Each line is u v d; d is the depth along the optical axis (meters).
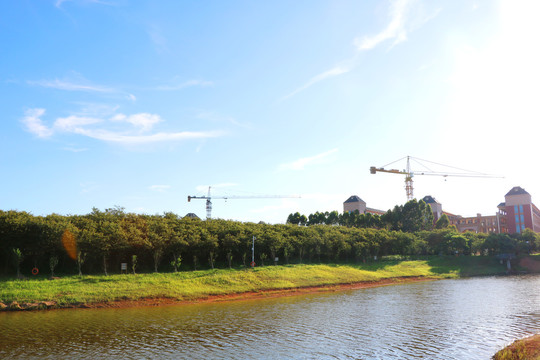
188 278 56.62
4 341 26.61
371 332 29.72
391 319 35.06
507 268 96.00
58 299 42.69
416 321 34.06
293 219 136.38
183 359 22.62
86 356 23.09
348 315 37.31
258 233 76.62
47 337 27.83
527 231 112.38
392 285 68.75
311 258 85.88
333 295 54.53
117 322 33.69
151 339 27.34
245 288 55.66
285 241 79.44
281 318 35.81
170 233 64.19
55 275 53.53
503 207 166.12
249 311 40.09
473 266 96.44
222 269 66.19
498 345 25.81
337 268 77.75
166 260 67.00
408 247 101.81
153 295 47.34
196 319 35.28
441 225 134.88
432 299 48.53
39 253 52.91
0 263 51.97
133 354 23.52
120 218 64.38
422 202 129.25
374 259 94.31
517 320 34.28
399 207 130.00
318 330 30.50
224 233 72.75
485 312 38.47
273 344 26.06
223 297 51.19
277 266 72.31
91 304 42.81
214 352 24.09
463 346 25.56
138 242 58.81
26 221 52.03
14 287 44.22
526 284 66.31
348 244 88.56
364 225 131.50
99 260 58.47
